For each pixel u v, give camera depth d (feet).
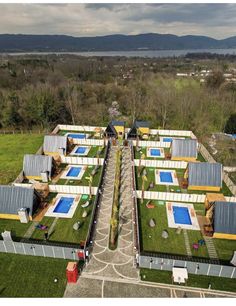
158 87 398.21
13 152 226.58
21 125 295.28
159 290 99.66
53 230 129.18
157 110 320.29
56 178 176.76
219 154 220.84
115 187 155.94
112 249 117.60
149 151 221.46
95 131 261.24
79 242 121.60
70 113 315.37
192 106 310.45
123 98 365.40
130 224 133.18
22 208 133.69
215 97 334.65
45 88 349.82
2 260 111.24
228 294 98.48
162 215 140.77
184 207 147.43
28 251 113.29
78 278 103.76
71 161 196.13
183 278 99.91
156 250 117.50
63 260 111.55
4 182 176.04
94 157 206.90
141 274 105.70
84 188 156.66
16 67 519.60
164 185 169.27
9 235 114.11
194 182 162.91
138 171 184.75
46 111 288.92
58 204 148.77
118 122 247.29
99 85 405.59
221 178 161.79
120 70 613.11
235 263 108.47
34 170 173.99
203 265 103.35
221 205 125.18
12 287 100.22
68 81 425.69
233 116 276.82
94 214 138.31
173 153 200.03
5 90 362.94
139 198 154.20
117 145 228.43
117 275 105.19
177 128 291.99
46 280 102.89
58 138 209.77
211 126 291.58
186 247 119.65
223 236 125.08
